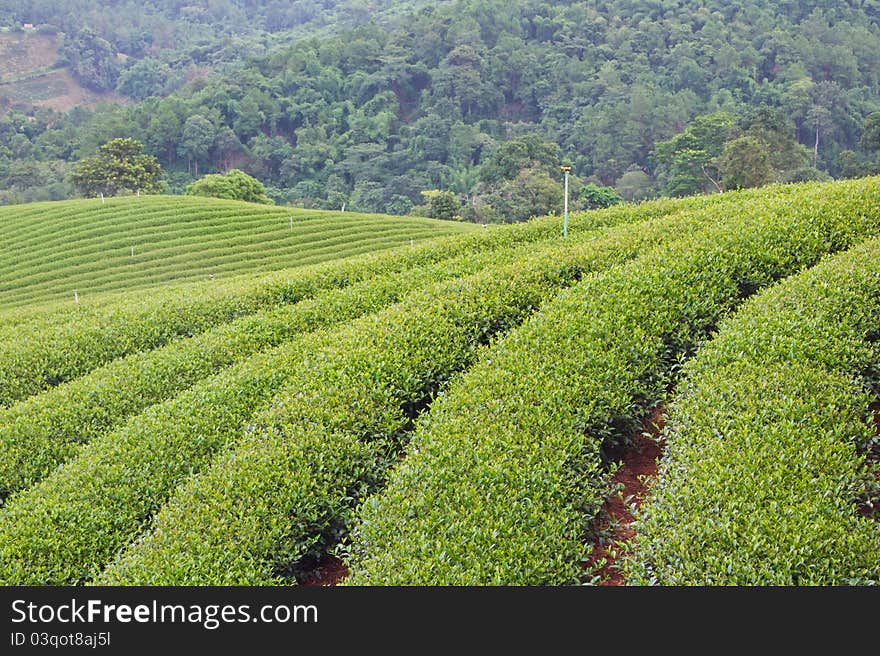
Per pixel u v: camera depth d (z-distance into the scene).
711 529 7.75
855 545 7.44
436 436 10.52
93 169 84.88
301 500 10.30
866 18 157.00
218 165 136.75
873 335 11.84
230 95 146.88
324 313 18.53
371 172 126.06
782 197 19.53
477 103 147.75
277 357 15.40
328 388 12.62
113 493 11.87
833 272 13.12
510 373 11.79
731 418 9.71
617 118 120.81
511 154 86.31
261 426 12.14
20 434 14.63
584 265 17.20
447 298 16.03
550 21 171.12
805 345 11.03
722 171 71.50
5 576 10.50
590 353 11.99
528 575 7.92
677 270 14.62
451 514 8.80
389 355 13.52
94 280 42.88
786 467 8.54
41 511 11.54
